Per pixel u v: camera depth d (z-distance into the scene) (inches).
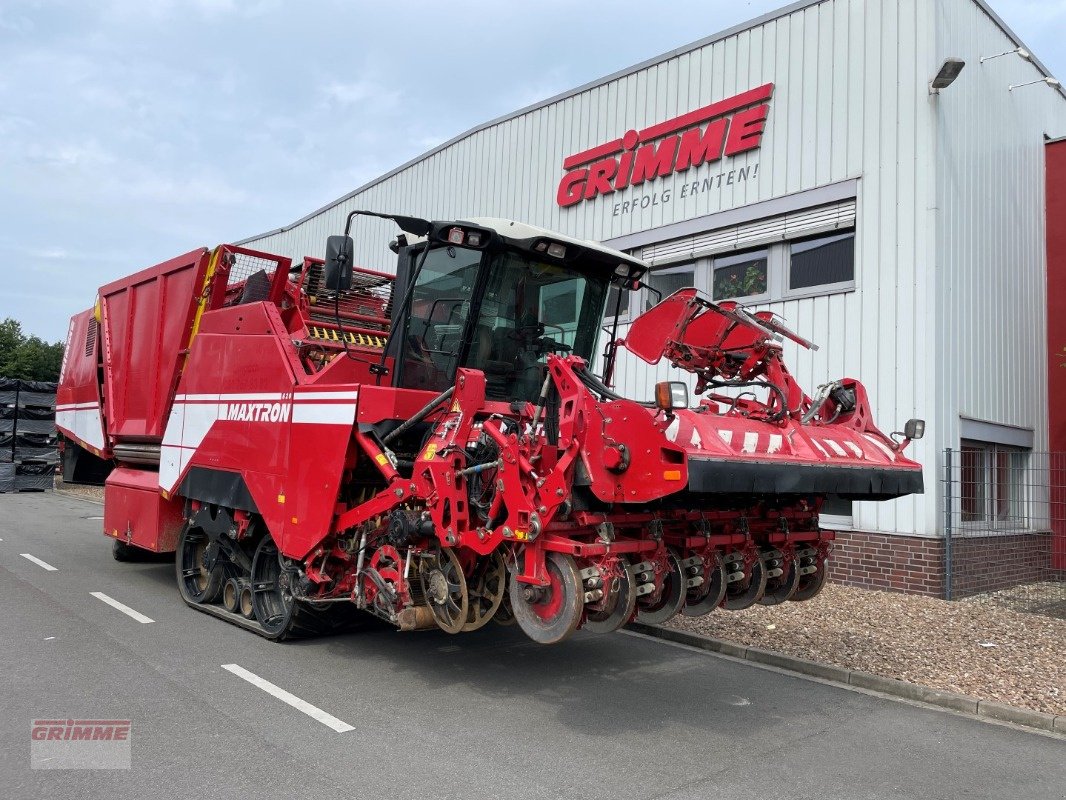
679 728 191.2
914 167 365.7
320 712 192.2
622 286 262.1
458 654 251.8
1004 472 421.4
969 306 385.1
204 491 287.4
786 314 411.2
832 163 394.6
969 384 380.5
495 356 237.6
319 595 242.4
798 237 410.3
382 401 222.1
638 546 186.4
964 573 361.7
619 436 175.9
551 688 219.6
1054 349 467.5
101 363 394.0
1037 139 476.7
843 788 159.2
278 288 281.6
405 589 211.6
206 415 291.0
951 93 376.2
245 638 262.5
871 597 345.4
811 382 396.5
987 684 229.8
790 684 233.5
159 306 334.0
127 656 235.6
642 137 485.4
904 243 366.6
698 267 462.0
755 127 424.2
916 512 354.6
